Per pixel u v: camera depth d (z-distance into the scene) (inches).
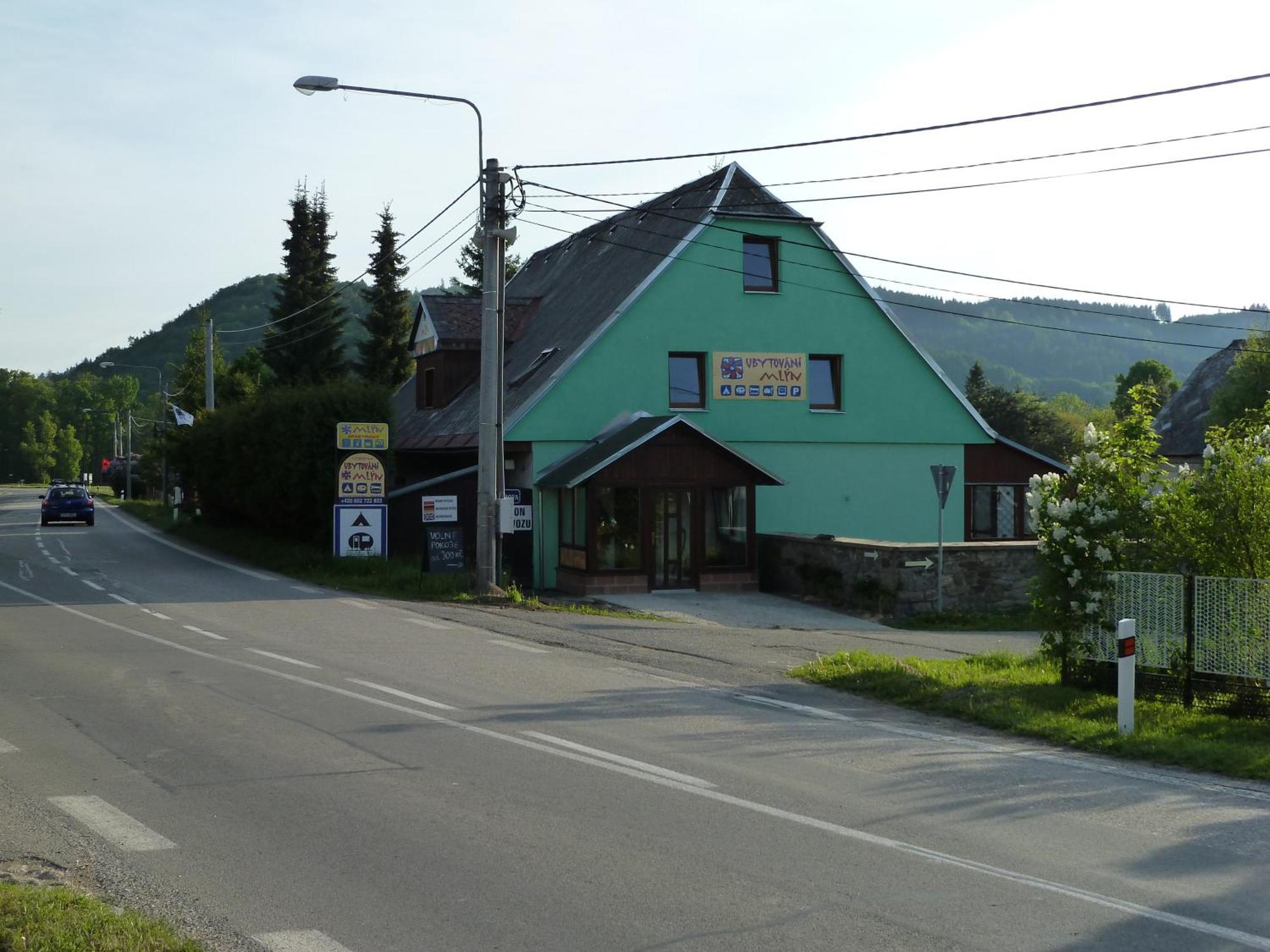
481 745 360.5
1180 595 457.7
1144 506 481.7
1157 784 342.6
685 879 238.4
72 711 403.2
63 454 6008.9
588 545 967.6
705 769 336.8
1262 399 1405.0
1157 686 463.5
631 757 349.4
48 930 194.5
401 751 350.0
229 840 260.4
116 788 302.5
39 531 1748.3
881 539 1173.1
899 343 1176.8
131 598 804.0
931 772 346.9
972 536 1214.3
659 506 986.7
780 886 235.3
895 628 812.6
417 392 1476.4
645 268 1123.3
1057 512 491.8
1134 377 3282.5
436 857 250.4
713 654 601.9
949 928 214.2
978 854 261.4
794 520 1141.1
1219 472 472.4
